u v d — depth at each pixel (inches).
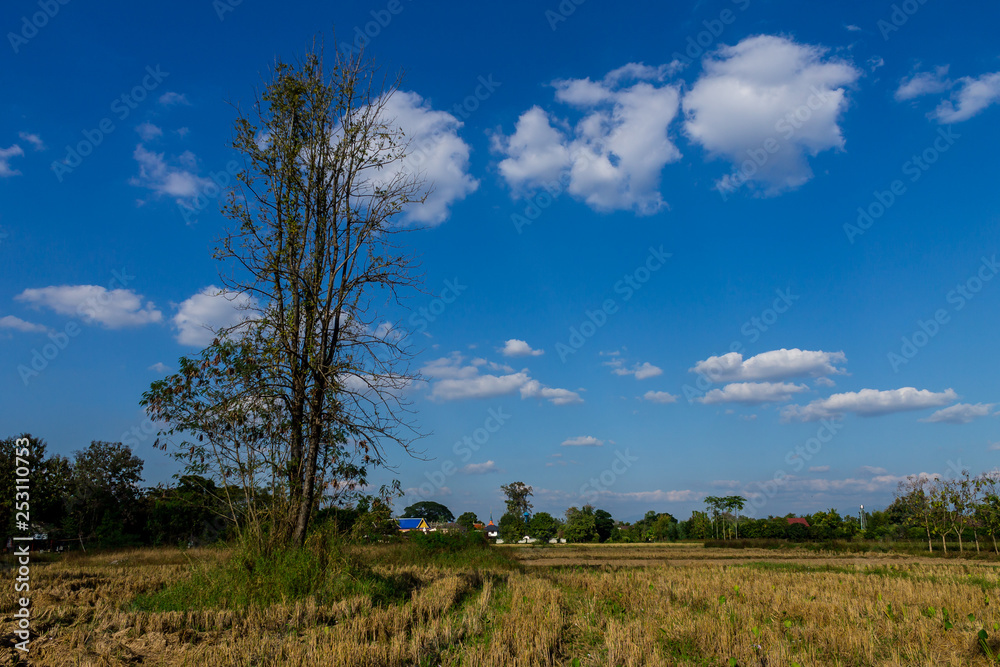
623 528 3814.0
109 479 1980.8
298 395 631.8
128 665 326.0
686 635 388.2
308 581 540.1
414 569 888.3
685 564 1342.3
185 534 1485.0
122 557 1277.1
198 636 394.0
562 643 386.0
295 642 358.6
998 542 2030.0
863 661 340.2
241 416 593.3
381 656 329.7
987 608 495.8
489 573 837.8
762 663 334.0
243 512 587.2
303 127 683.4
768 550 2187.5
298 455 626.2
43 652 343.6
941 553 1925.4
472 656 327.3
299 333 645.9
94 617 432.1
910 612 466.6
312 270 656.4
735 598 542.6
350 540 627.8
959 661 328.2
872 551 2036.2
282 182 660.1
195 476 584.1
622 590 612.7
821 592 613.9
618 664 334.0
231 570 546.3
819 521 3201.3
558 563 1393.9
